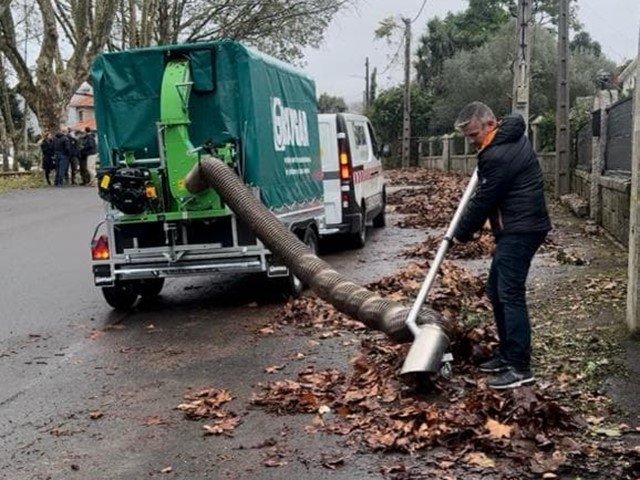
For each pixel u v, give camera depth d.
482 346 6.27
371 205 14.80
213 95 8.73
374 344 7.06
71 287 10.83
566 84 19.00
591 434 4.92
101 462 5.03
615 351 6.43
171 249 8.89
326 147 12.88
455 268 10.21
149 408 5.97
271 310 9.01
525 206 5.71
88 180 30.53
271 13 39.69
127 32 40.69
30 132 65.94
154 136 8.95
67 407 6.09
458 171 34.59
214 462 4.94
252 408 5.81
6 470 4.96
